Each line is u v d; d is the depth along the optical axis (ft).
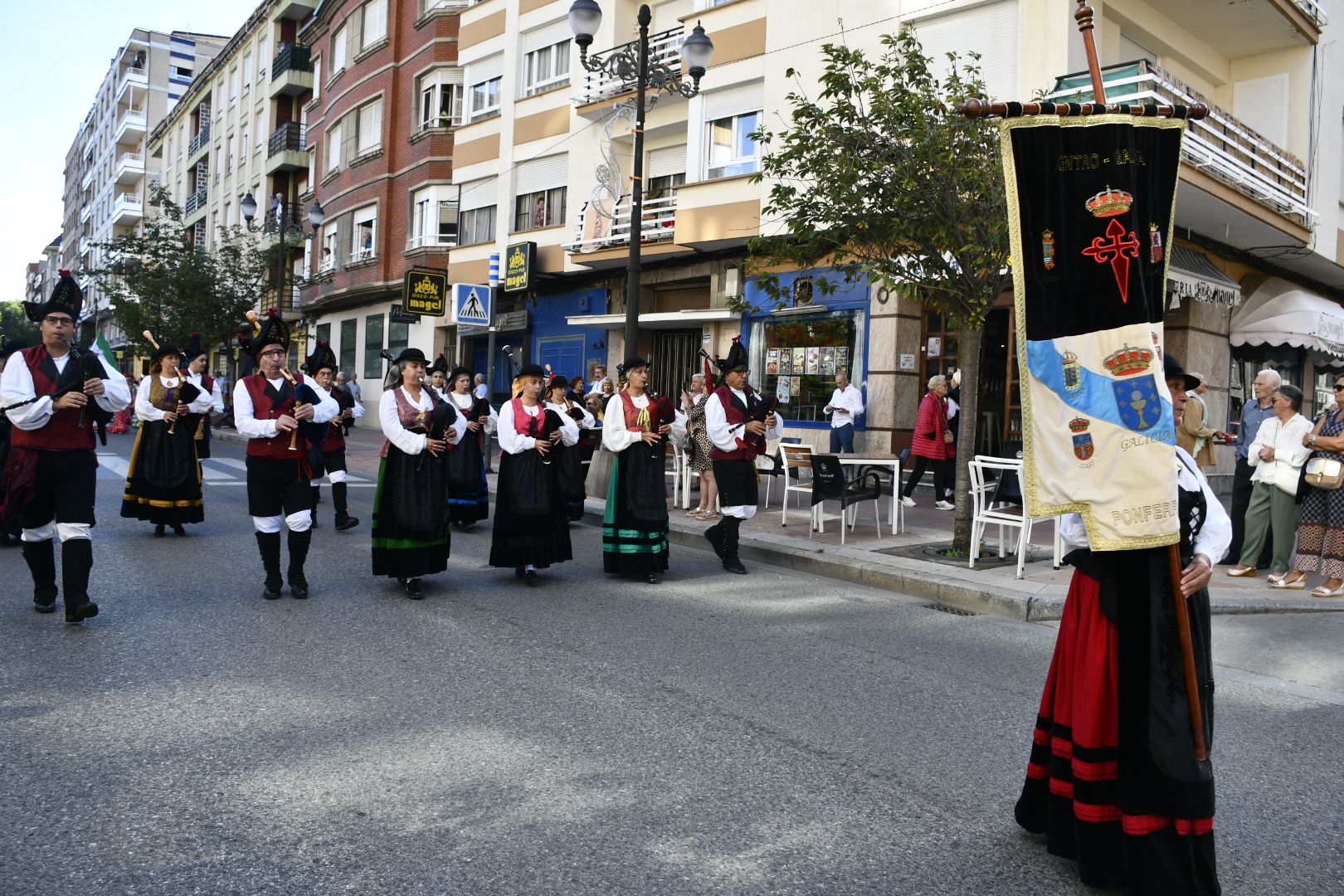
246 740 14.21
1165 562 10.15
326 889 10.03
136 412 32.07
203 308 98.63
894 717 16.35
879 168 28.37
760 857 11.10
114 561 27.81
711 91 60.95
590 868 10.70
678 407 67.31
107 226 227.81
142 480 32.01
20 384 19.35
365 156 97.45
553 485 26.86
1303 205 49.70
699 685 17.72
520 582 27.02
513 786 12.89
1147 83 38.58
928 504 46.16
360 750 13.97
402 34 93.76
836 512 41.50
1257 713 17.72
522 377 26.50
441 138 87.92
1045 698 11.44
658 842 11.39
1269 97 53.62
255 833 11.27
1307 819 12.98
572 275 74.54
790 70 34.35
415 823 11.68
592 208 68.85
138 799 12.09
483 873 10.50
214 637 19.85
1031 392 10.63
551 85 77.10
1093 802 10.30
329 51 110.42
